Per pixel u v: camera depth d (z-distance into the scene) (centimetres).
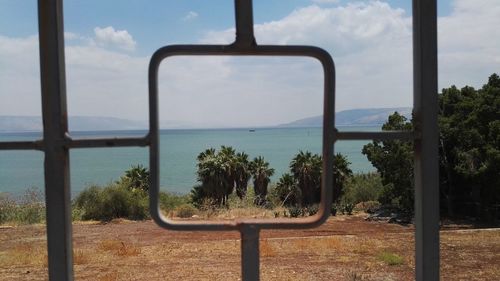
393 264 955
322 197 255
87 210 2075
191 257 1065
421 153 260
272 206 2612
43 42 247
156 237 1416
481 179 1762
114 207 2075
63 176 249
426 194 259
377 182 2606
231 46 246
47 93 248
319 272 886
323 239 1263
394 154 1891
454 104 1919
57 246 248
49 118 248
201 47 245
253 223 252
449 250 1094
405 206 1967
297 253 1083
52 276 248
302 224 252
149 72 244
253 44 247
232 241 1284
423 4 260
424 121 259
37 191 2094
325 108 250
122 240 1352
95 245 1288
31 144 249
